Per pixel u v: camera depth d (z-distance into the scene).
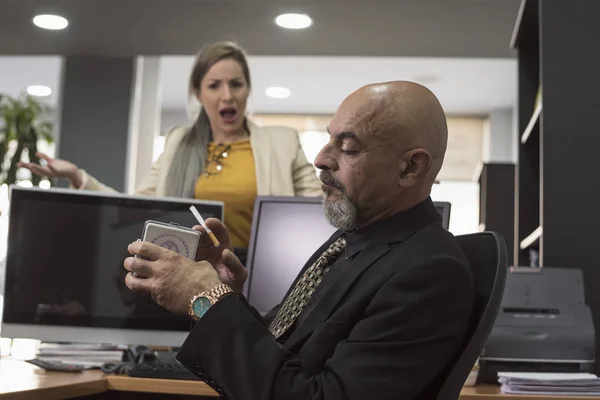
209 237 1.48
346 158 1.21
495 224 3.57
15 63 6.79
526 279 1.92
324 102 7.89
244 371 1.07
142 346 1.99
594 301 2.35
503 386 1.70
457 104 7.72
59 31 4.86
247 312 1.14
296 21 4.52
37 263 2.00
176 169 2.43
